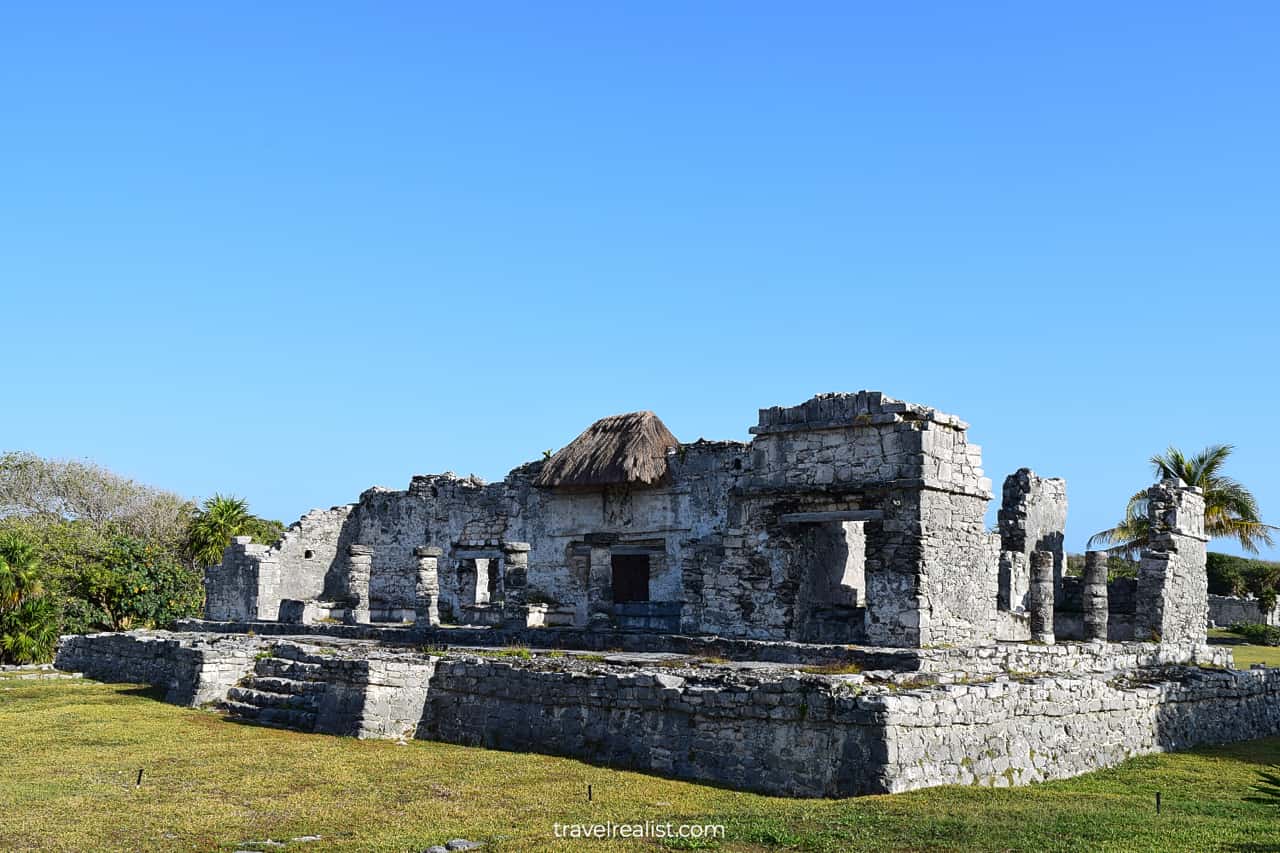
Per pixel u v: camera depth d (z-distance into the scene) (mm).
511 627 26297
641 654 21188
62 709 23797
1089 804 14172
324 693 20922
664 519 32219
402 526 39219
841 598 25125
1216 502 44656
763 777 15703
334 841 13078
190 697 24266
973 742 15859
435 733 20250
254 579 36500
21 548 38875
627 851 12141
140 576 43438
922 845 11969
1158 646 23891
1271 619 53719
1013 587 28516
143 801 15125
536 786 15844
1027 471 31281
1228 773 17844
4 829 13688
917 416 20844
